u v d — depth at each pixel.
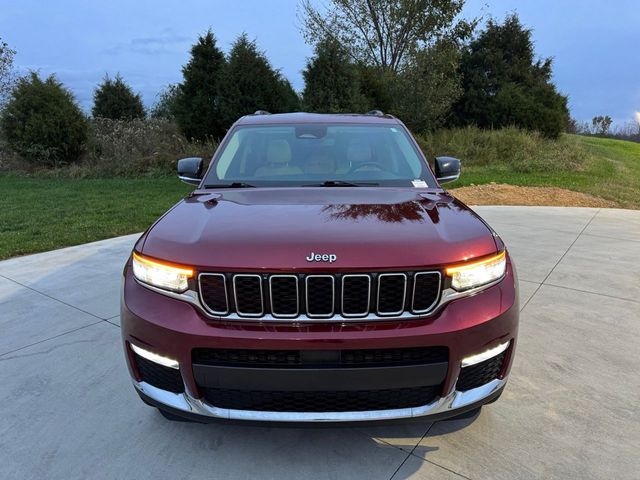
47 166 16.31
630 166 18.53
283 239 2.08
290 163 3.26
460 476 2.23
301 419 2.02
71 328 3.82
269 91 14.84
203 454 2.38
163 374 2.14
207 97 15.44
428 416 2.08
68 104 16.47
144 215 8.59
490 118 21.95
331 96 14.55
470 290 2.10
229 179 3.13
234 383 1.99
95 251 6.18
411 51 18.88
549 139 19.61
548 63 28.14
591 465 2.29
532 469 2.26
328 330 1.96
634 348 3.44
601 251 6.05
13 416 2.69
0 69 21.09
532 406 2.75
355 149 3.38
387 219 2.31
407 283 1.99
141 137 16.39
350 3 19.91
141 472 2.27
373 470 2.27
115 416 2.69
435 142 17.61
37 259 5.81
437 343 1.99
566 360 3.27
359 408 2.05
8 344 3.55
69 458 2.36
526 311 4.10
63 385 3.00
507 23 25.33
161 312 2.07
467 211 2.60
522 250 6.08
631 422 2.61
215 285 2.01
